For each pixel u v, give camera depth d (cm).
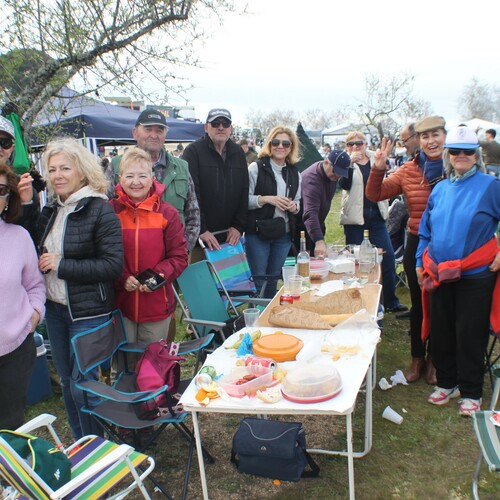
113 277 253
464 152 289
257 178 435
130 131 589
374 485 255
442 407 330
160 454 287
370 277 356
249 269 443
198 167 398
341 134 2594
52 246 250
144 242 283
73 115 462
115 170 334
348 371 221
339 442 295
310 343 251
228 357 246
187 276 360
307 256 359
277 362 235
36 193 276
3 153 268
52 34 309
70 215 248
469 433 299
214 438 303
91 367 247
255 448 256
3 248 223
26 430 204
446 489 251
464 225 291
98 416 244
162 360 265
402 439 296
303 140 1115
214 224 416
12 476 167
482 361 310
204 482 218
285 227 441
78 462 206
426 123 338
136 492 256
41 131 343
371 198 381
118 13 318
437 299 318
